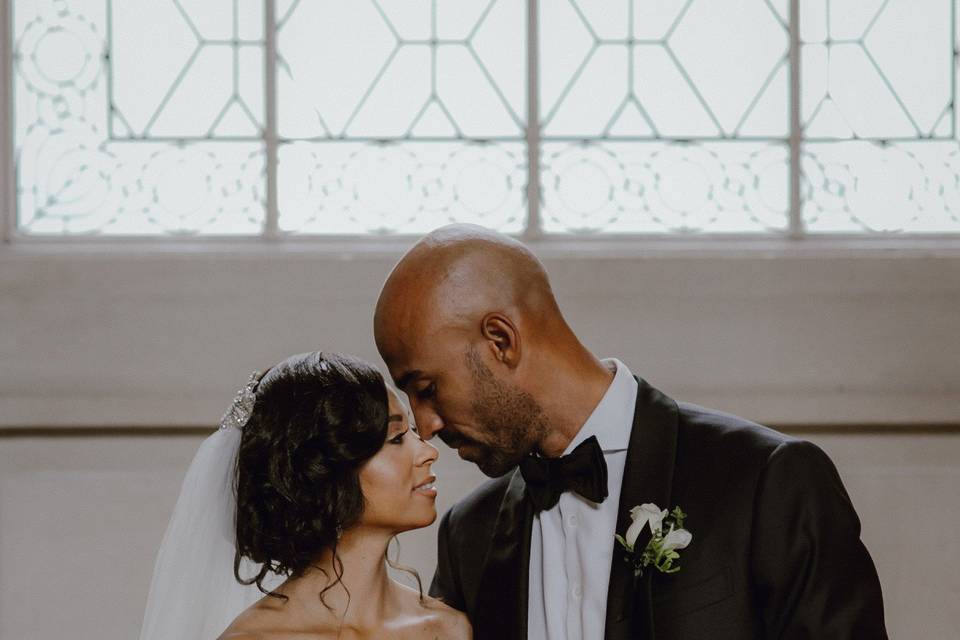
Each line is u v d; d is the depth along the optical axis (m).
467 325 2.37
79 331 4.50
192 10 4.73
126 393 4.49
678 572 2.29
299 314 4.50
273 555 2.34
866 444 4.53
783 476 2.30
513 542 2.50
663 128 4.77
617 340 4.49
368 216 4.72
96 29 4.72
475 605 2.51
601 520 2.41
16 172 4.71
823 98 4.77
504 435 2.43
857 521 2.34
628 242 4.68
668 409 2.47
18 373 4.49
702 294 4.50
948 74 4.75
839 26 4.74
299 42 4.73
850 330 4.50
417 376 2.41
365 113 4.75
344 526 2.34
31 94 4.72
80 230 4.71
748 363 4.49
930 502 4.49
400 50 4.76
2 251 4.59
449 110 4.75
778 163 4.75
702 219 4.74
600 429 2.44
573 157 4.75
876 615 2.24
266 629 2.34
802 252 4.54
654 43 4.76
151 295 4.50
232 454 2.46
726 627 2.25
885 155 4.75
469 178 4.74
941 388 4.49
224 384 4.49
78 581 4.44
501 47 4.77
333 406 2.33
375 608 2.42
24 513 4.46
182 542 2.51
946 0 4.75
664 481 2.37
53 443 4.51
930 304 4.50
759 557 2.27
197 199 4.72
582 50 4.77
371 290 4.50
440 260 2.40
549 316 2.44
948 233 4.71
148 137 4.72
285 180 4.71
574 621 2.40
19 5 4.71
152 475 4.49
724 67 4.75
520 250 2.46
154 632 2.50
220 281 4.50
